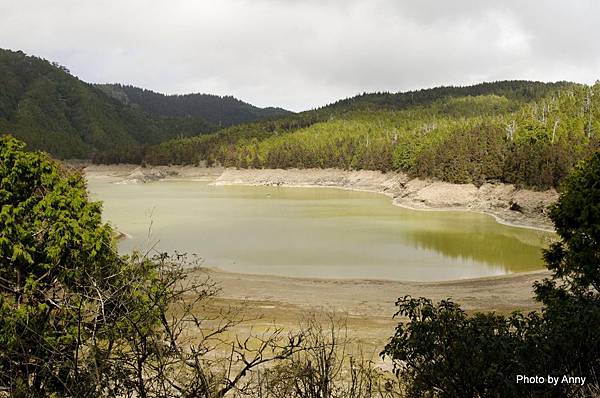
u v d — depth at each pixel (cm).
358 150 13388
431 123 16438
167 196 9575
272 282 3070
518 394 573
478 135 9462
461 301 2653
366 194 10106
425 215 6525
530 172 6431
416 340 630
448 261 3775
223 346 1622
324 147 14700
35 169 1300
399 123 18588
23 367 638
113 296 573
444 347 616
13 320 761
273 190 11388
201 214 6556
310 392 544
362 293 2836
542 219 5575
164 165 17088
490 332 624
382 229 5266
